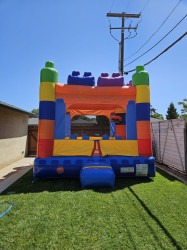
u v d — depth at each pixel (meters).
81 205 5.09
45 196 5.75
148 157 8.07
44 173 7.49
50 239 3.62
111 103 8.52
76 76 8.61
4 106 8.85
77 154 8.00
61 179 7.78
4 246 3.40
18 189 6.54
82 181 6.61
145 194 5.97
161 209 4.88
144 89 8.45
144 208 4.93
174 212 4.71
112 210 4.81
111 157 7.95
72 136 8.70
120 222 4.23
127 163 7.75
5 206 5.02
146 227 4.02
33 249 3.34
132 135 8.45
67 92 8.36
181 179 7.93
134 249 3.33
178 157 9.35
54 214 4.58
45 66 8.47
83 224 4.14
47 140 7.93
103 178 6.54
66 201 5.36
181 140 9.03
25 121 14.45
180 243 3.48
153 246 3.41
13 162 11.95
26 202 5.28
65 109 8.34
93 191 6.22
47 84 8.10
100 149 8.14
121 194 5.97
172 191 6.27
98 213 4.65
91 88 8.47
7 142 10.92
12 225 4.08
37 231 3.87
